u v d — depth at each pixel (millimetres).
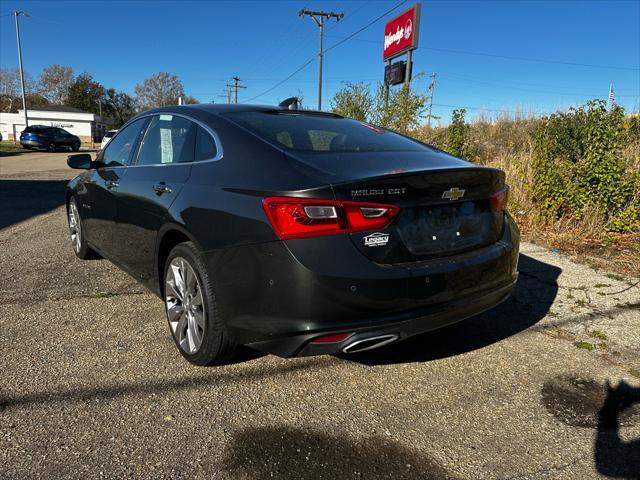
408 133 12164
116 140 4070
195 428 2178
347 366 2779
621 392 2547
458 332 3271
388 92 13016
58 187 11008
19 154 25703
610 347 3062
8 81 75438
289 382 2592
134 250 3318
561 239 5605
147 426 2180
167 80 84125
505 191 2875
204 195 2492
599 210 5766
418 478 1904
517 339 3168
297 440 2115
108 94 95812
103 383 2525
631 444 2131
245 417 2271
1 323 3246
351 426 2225
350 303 2096
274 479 1876
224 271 2326
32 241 5625
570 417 2324
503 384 2615
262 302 2188
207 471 1908
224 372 2674
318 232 2072
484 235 2654
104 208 3803
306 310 2082
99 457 1970
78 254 4848
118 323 3291
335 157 2445
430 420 2285
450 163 2652
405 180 2225
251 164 2424
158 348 2936
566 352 2990
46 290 3906
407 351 2984
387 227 2195
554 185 6086
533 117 15320
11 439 2064
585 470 1964
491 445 2111
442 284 2311
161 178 2957
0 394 2396
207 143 2801
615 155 5805
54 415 2240
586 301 3830
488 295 2586
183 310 2754
